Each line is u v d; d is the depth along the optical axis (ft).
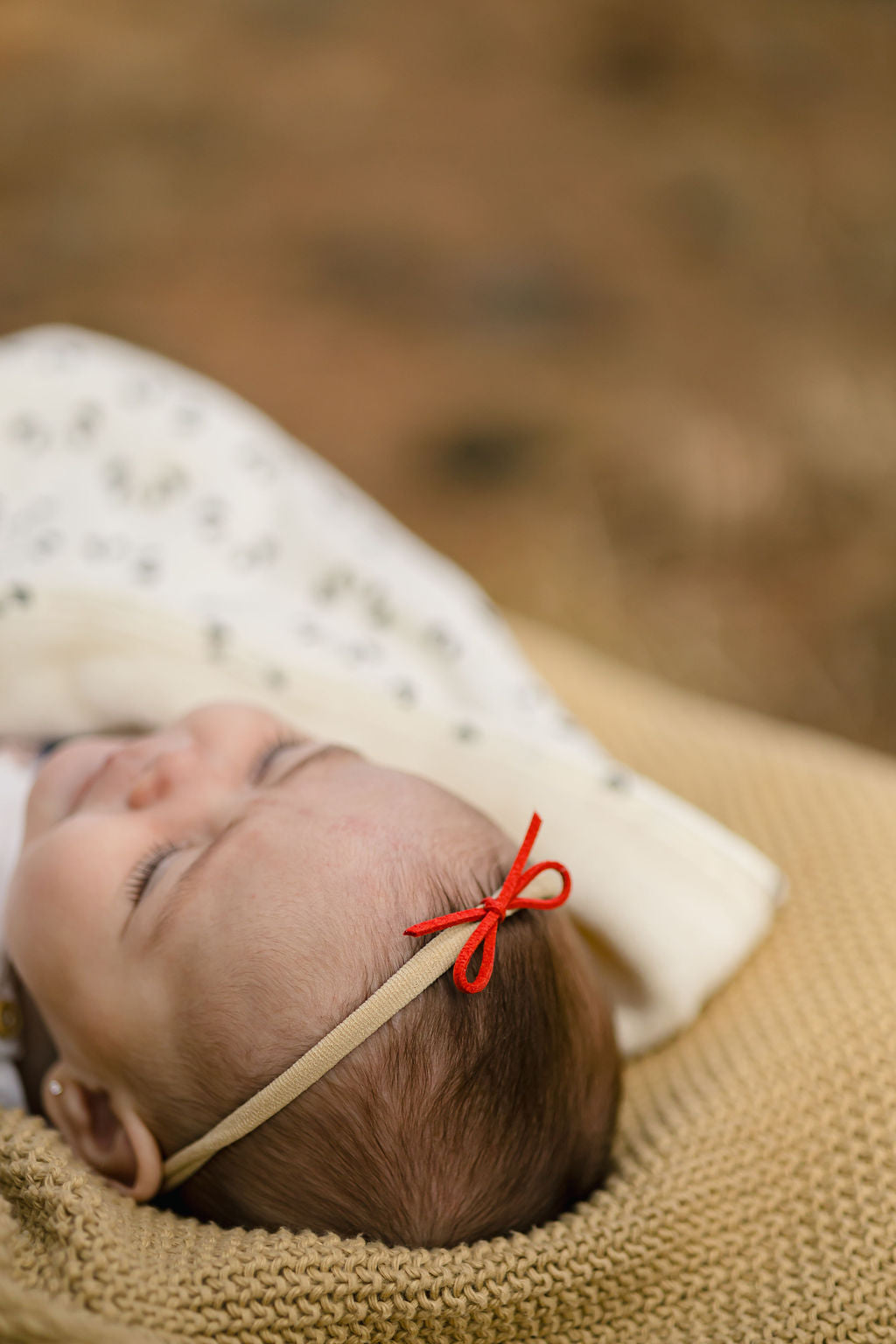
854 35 14.44
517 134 12.91
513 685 4.57
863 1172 3.03
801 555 8.45
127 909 2.99
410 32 14.43
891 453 9.11
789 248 11.46
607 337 10.44
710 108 13.38
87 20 13.98
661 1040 3.67
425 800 3.11
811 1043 3.36
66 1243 2.49
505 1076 2.81
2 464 4.74
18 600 3.92
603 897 3.67
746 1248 2.94
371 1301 2.54
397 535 5.21
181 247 11.04
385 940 2.81
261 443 5.06
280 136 12.59
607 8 14.74
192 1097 2.87
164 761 3.23
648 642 7.74
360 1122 2.74
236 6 14.64
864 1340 2.77
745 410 9.62
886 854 3.96
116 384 4.99
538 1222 2.90
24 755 3.96
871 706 7.43
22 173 11.61
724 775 4.55
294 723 3.97
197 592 4.38
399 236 11.44
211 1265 2.53
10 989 3.34
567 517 8.66
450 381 9.93
